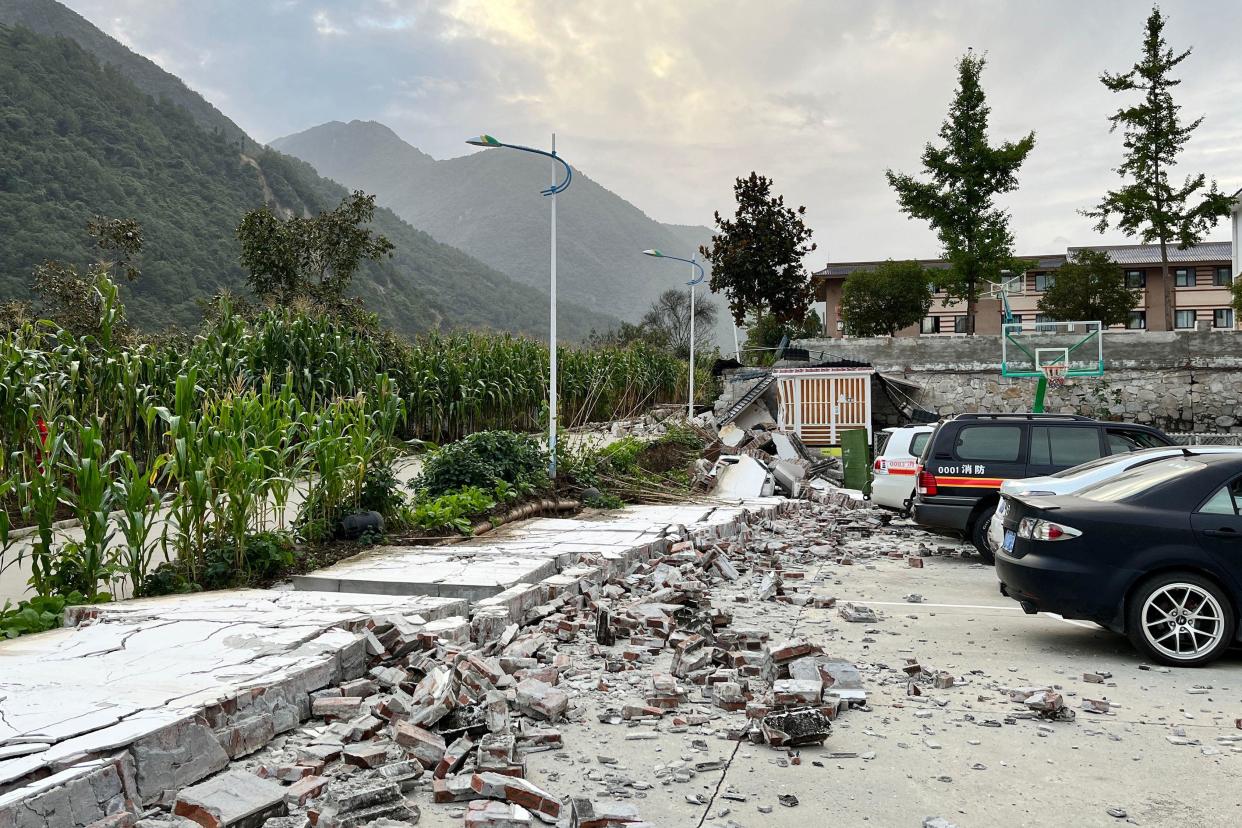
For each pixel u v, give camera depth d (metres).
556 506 14.79
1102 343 33.22
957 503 12.10
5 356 10.87
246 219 26.50
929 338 35.09
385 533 10.98
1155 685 6.27
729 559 11.55
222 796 3.82
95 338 12.77
